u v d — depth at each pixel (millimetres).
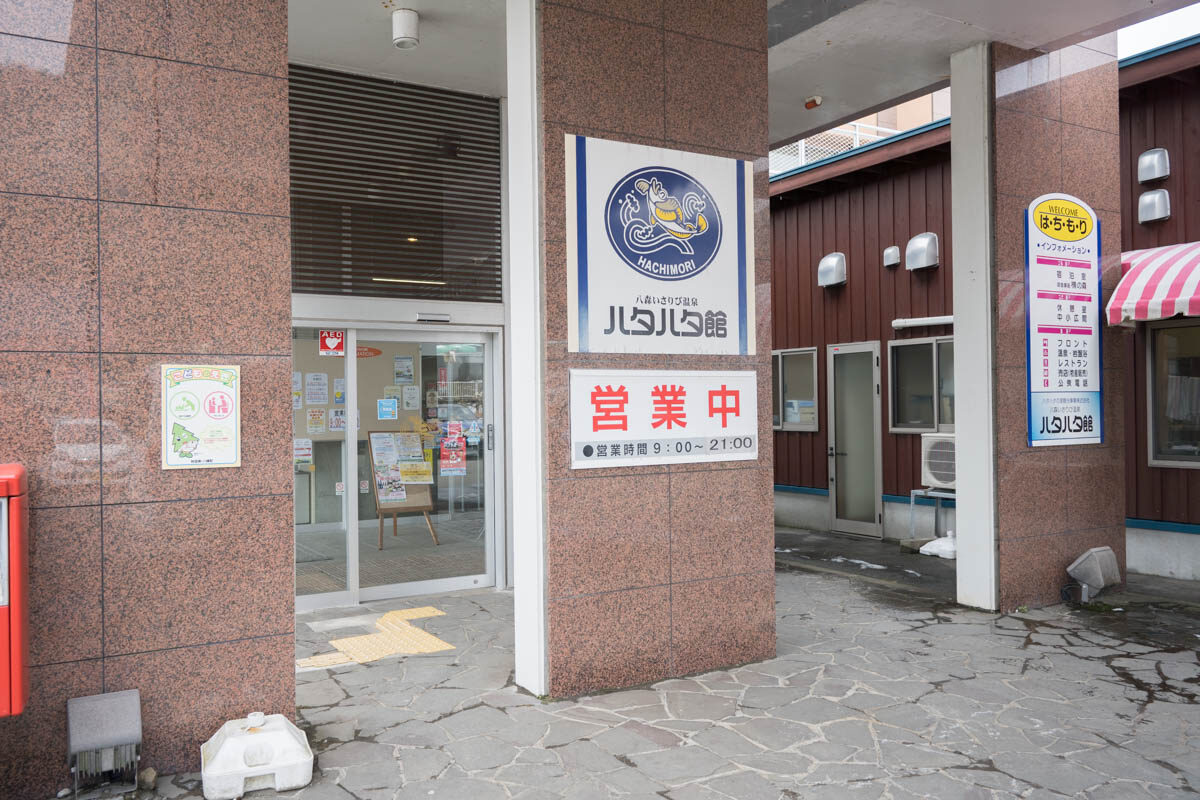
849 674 5133
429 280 7297
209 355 3846
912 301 10125
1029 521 6859
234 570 3881
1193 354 8109
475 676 5145
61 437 3574
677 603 5102
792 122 8656
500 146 7629
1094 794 3555
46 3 3562
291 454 4008
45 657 3539
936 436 9500
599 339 4863
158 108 3752
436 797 3545
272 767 3596
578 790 3598
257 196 3945
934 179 9844
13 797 3488
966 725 4305
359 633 6121
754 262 5449
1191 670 5215
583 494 4785
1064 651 5625
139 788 3611
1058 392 7043
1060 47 6930
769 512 5465
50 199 3564
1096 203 7359
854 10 6141
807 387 11641
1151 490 8320
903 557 9297
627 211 4969
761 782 3662
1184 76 7828
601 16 4871
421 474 7391
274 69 3975
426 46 6523
